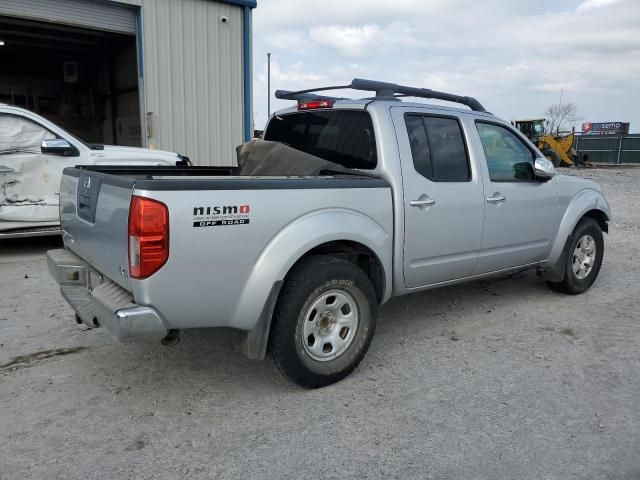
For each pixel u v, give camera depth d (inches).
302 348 134.3
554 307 211.2
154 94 432.1
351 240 141.2
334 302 139.9
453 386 142.9
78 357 156.7
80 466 106.6
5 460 107.8
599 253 230.5
